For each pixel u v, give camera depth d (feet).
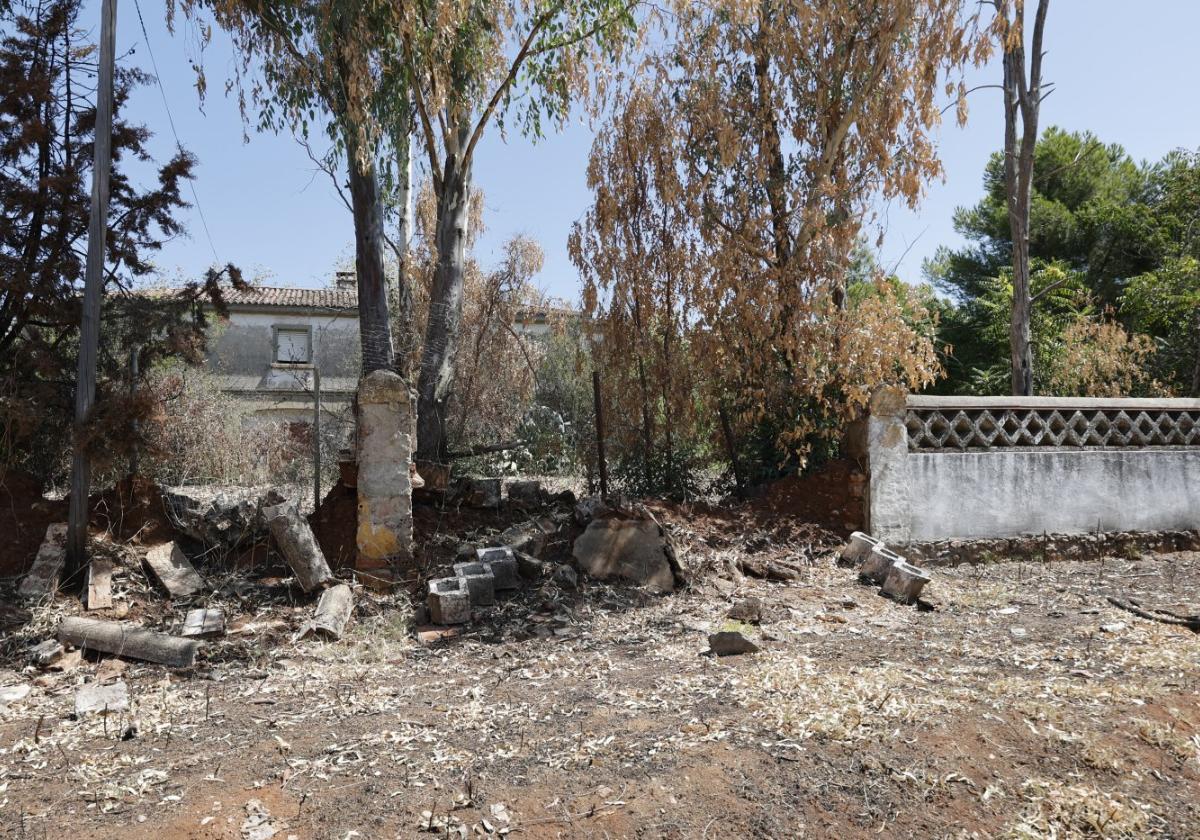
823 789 10.75
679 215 30.53
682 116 30.86
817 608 21.63
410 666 17.29
